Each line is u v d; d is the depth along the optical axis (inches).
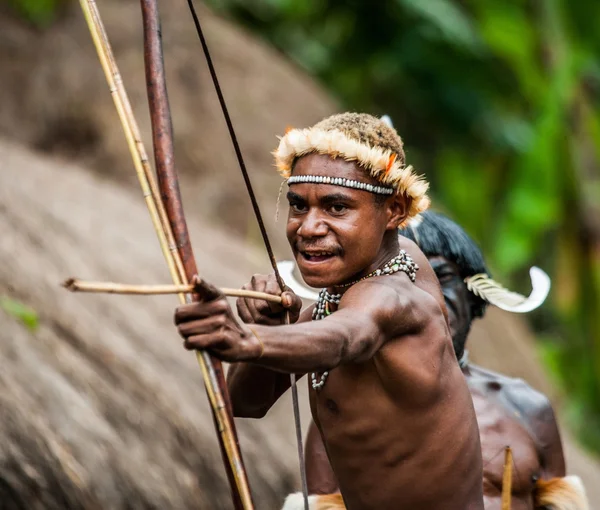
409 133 1323.8
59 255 629.9
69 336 536.1
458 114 1290.6
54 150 1083.3
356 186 262.2
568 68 1096.8
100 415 486.6
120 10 1174.3
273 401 315.3
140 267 708.7
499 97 1277.1
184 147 1078.4
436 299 294.2
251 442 597.9
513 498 380.8
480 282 380.5
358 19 1338.6
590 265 1101.7
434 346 276.2
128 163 1069.1
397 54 1294.3
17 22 1143.6
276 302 259.8
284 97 1174.3
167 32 1153.4
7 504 386.6
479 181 1268.5
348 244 263.3
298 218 268.4
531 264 1253.1
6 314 500.7
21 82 1107.3
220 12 1299.2
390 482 280.8
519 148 1240.2
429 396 274.4
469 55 1242.0
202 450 543.2
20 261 579.8
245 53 1193.4
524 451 386.0
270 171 1112.2
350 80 1352.1
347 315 250.7
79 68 1118.4
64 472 426.6
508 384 406.3
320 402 287.0
